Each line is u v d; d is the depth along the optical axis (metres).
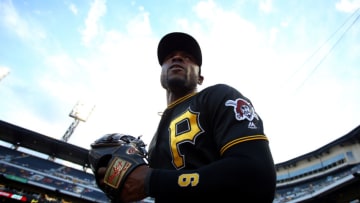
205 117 1.27
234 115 1.09
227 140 1.00
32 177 24.06
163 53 1.97
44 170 26.41
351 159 21.41
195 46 1.91
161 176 0.98
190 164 1.18
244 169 0.86
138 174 1.06
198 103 1.39
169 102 1.90
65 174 27.44
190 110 1.39
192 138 1.25
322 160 24.39
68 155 29.22
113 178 1.12
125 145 1.30
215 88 1.39
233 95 1.24
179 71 1.76
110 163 1.19
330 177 22.39
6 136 27.30
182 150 1.25
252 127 1.04
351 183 17.16
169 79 1.76
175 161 1.26
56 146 28.09
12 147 27.61
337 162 22.52
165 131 1.51
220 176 0.87
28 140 27.73
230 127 1.05
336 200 18.70
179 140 1.30
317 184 22.91
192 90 1.81
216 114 1.19
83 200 24.39
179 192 0.91
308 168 25.45
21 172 24.12
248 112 1.13
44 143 27.94
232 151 0.95
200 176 0.90
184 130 1.32
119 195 1.07
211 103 1.28
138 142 1.45
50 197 23.41
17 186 22.70
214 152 1.16
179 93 1.79
